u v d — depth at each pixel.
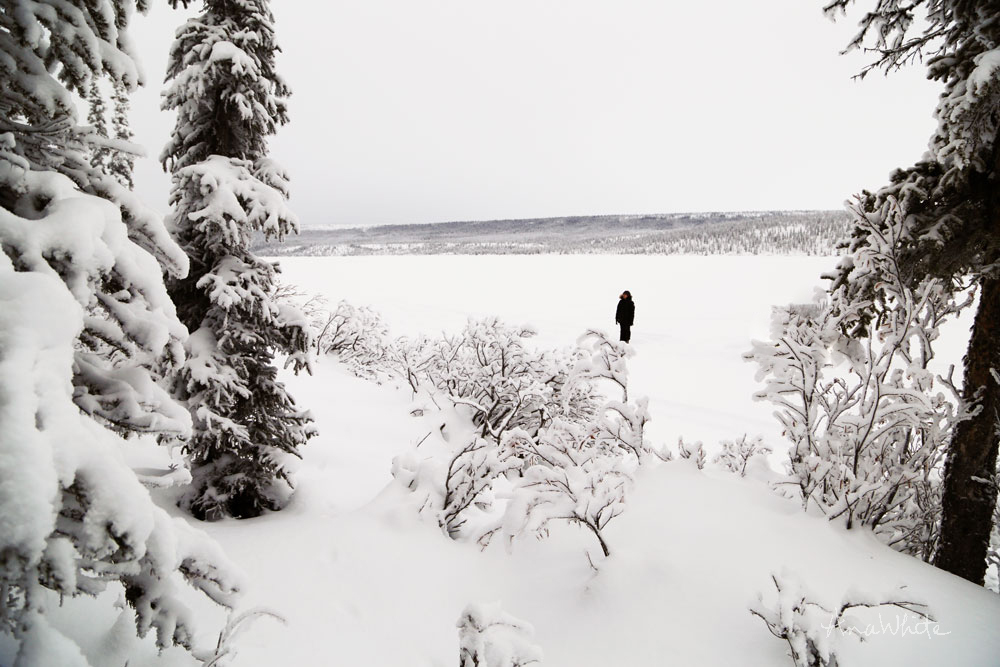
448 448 7.76
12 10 1.92
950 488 4.43
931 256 4.39
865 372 4.68
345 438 7.25
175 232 4.52
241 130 4.92
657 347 16.03
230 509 4.65
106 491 1.45
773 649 2.53
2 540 1.21
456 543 4.06
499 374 8.69
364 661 2.69
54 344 1.54
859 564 3.18
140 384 2.20
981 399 4.21
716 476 4.30
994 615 2.85
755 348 4.48
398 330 18.89
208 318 4.64
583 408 8.65
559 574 3.35
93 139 2.15
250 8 4.64
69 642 1.42
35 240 1.68
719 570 3.03
